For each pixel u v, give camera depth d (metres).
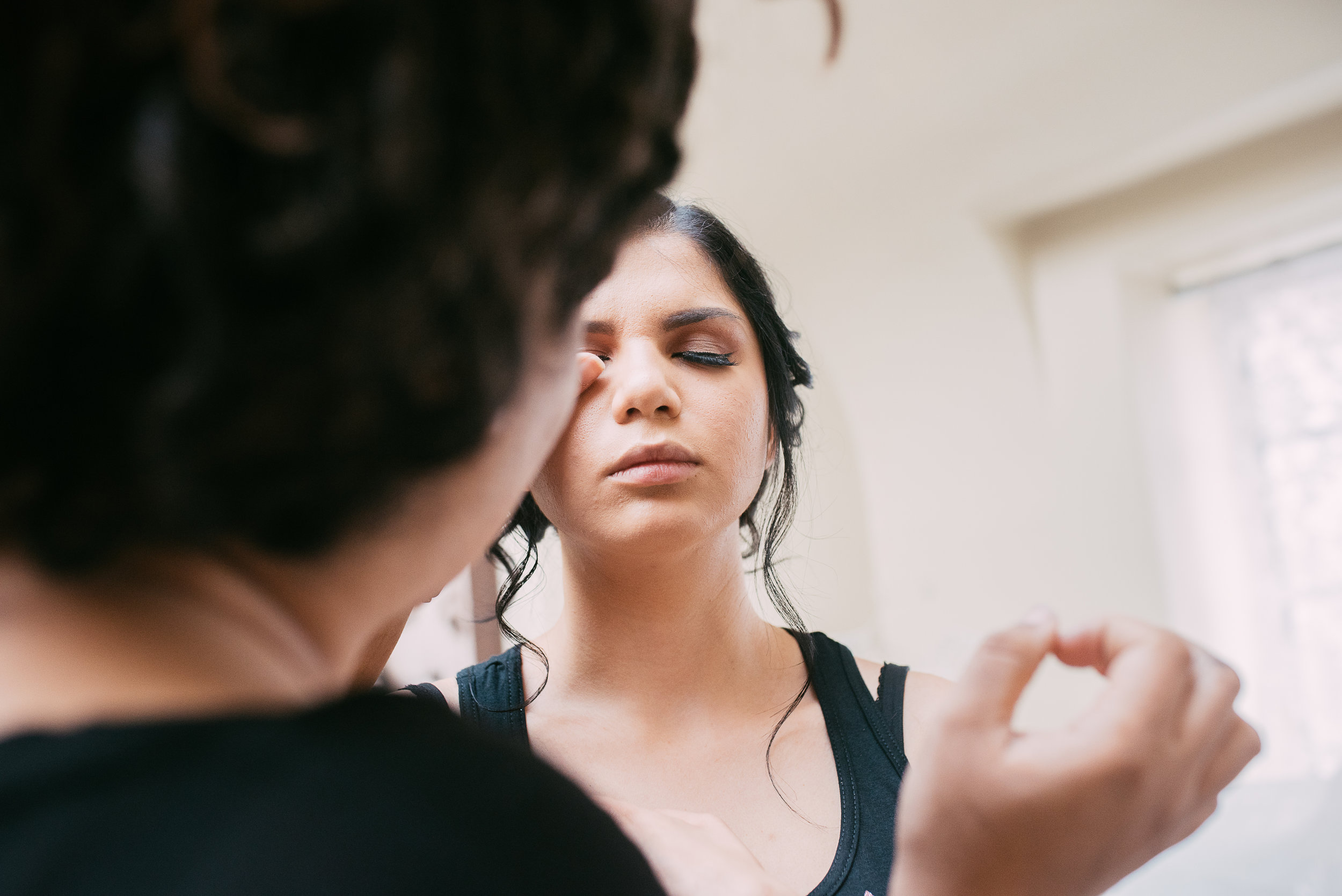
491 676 0.76
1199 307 3.37
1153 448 3.20
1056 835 0.26
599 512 0.66
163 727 0.20
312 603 0.25
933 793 0.27
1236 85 2.57
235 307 0.19
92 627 0.21
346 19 0.19
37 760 0.19
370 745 0.22
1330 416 3.11
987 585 3.53
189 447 0.19
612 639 0.72
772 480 0.87
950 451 3.58
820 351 3.74
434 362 0.21
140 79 0.18
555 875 0.21
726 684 0.73
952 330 3.45
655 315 0.69
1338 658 3.09
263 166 0.19
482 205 0.21
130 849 0.18
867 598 3.73
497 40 0.21
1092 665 0.30
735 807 0.66
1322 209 2.84
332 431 0.20
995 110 2.79
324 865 0.19
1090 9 2.42
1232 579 3.31
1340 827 1.36
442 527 0.26
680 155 0.28
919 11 2.42
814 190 3.22
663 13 0.24
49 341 0.19
